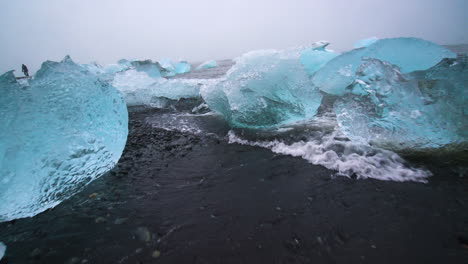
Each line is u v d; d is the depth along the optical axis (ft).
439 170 5.05
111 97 6.82
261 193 4.93
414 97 6.33
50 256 3.70
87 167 5.80
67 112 5.72
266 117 9.18
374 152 6.07
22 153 4.94
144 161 7.14
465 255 3.09
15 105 5.30
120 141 6.89
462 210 3.86
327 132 7.91
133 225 4.28
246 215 4.27
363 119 6.72
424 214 3.86
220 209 4.53
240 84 9.64
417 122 6.00
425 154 5.68
